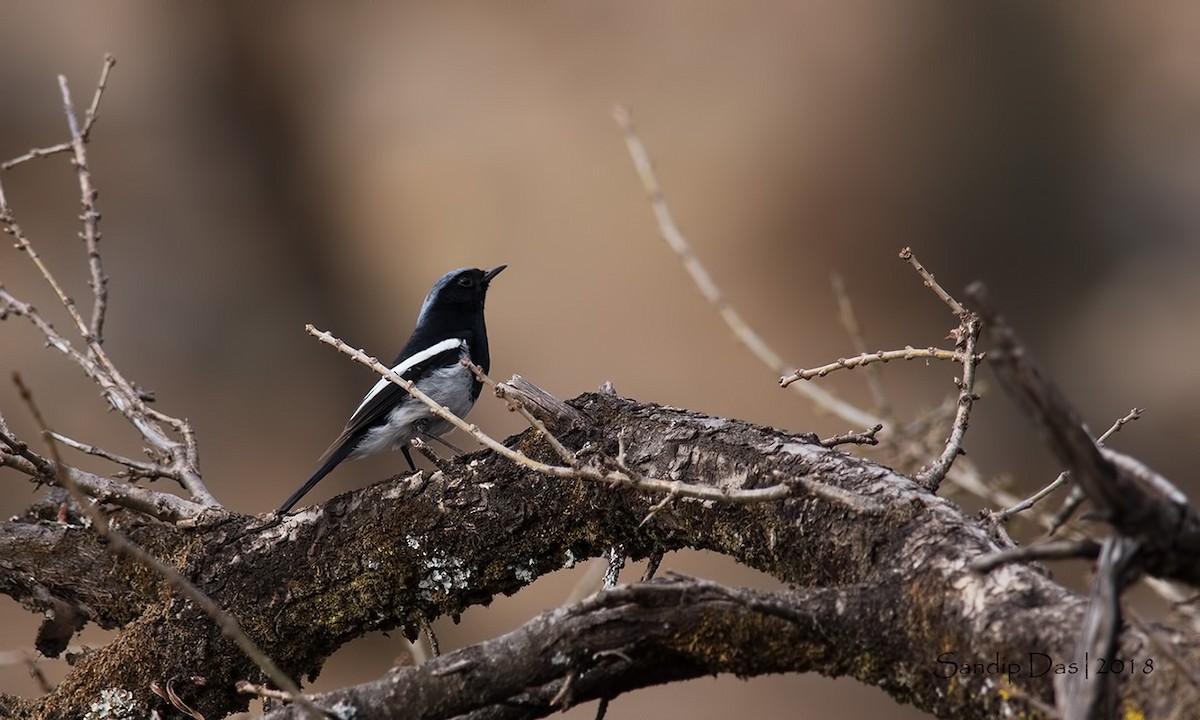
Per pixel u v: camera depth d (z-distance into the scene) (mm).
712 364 15211
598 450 5070
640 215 15938
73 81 15750
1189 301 14898
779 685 12352
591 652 3822
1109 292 15273
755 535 4688
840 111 15812
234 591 5410
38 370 13977
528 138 16281
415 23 16422
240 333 15766
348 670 13102
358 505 5426
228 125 16141
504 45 16453
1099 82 15547
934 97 15695
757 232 15844
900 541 4066
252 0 15883
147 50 15891
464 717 4199
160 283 15547
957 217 15664
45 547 5844
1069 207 15570
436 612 5469
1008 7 15367
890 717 11961
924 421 8484
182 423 6609
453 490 5301
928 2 15555
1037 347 15258
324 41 16297
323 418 15750
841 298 8914
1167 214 15328
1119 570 3113
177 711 5402
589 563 13328
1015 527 7355
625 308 15633
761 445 4855
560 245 15977
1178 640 3305
